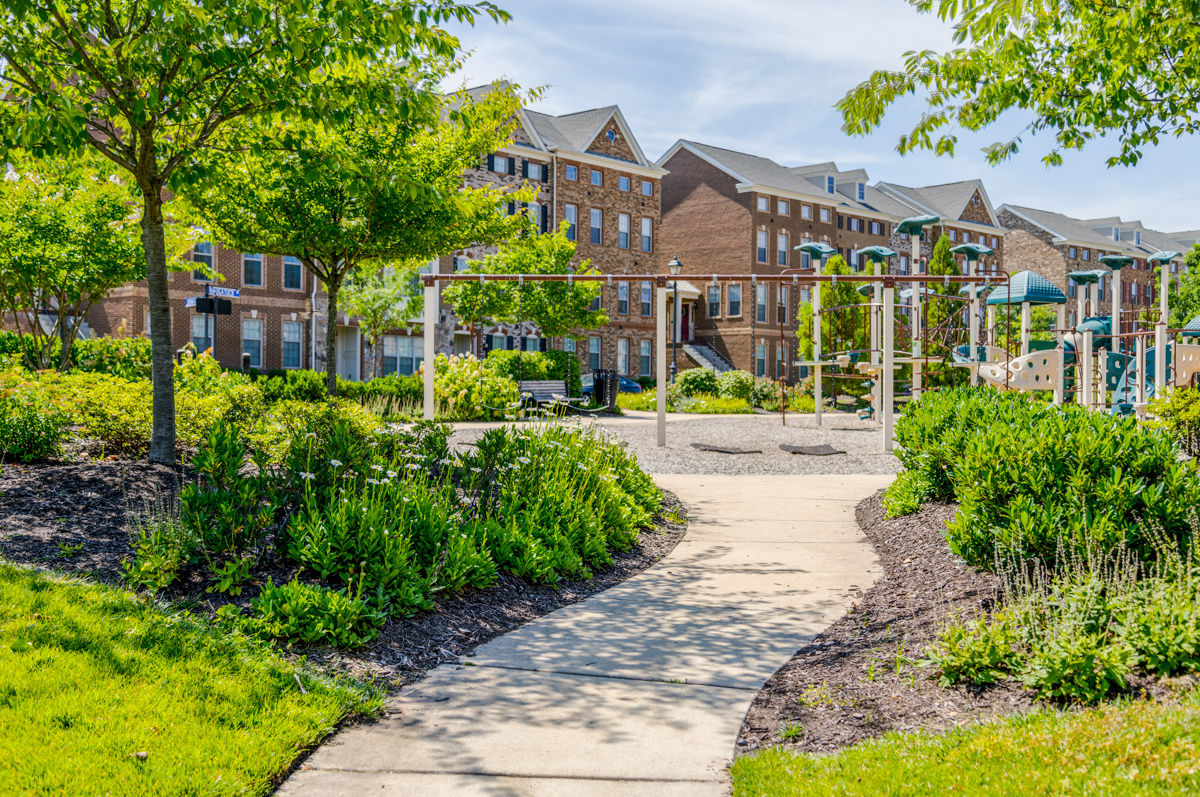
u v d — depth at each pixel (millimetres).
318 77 8273
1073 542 4969
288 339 32031
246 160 12547
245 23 6793
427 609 5625
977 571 5953
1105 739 3227
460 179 15828
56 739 3418
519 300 28688
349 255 15320
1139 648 4121
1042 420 6566
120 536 6047
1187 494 5008
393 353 34531
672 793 3469
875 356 21359
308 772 3613
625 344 44344
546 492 7746
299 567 5715
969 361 17281
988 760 3262
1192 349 17109
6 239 16469
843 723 4102
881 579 6836
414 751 3838
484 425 18391
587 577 6961
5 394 8039
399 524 6031
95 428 8617
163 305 8188
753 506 10414
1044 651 4137
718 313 49375
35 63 7262
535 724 4160
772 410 29969
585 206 41875
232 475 6191
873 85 8406
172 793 3199
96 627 4410
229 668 4312
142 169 7891
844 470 13719
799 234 50750
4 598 4578
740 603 6309
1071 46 8539
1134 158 9430
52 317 28578
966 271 60375
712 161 49938
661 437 15742
